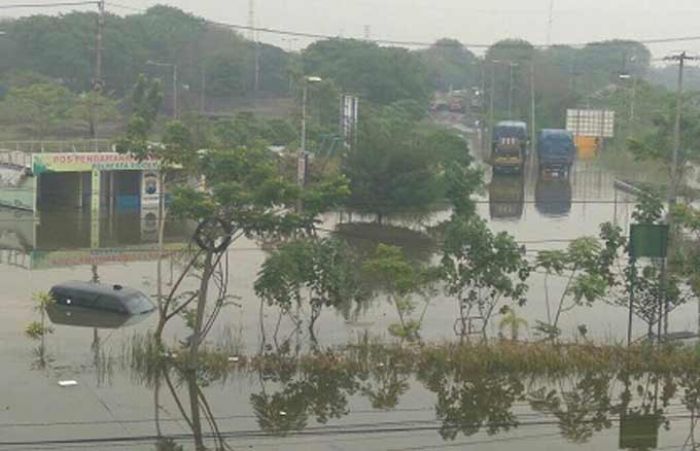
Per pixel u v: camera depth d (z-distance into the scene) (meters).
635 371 24.78
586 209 55.56
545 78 109.06
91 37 93.75
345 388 23.19
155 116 64.56
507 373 24.31
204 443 19.16
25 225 45.06
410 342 25.52
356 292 28.28
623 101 91.25
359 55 96.62
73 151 49.88
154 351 23.69
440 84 154.12
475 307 29.92
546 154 70.75
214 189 23.38
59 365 23.36
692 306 32.16
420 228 47.47
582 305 30.95
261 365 23.62
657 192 39.16
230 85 96.25
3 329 26.19
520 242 41.72
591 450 19.78
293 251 25.25
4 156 49.69
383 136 49.16
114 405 20.94
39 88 72.75
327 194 24.84
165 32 103.44
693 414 22.31
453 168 48.94
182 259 36.31
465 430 20.72
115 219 47.50
